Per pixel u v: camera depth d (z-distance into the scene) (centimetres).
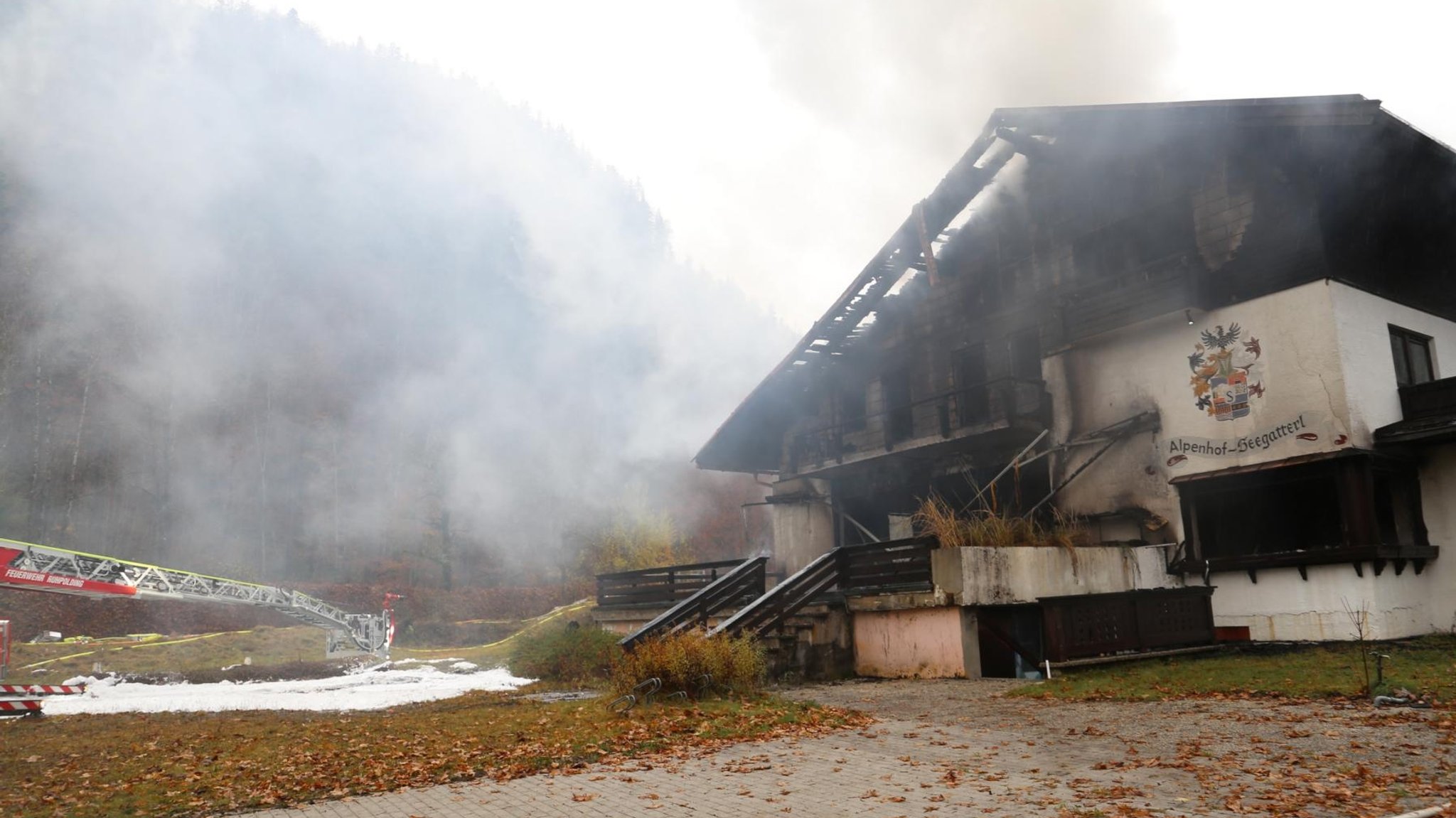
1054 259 1988
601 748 823
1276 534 1570
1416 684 951
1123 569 1578
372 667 2581
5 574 2017
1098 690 1090
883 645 1466
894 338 2392
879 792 634
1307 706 901
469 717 1105
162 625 4300
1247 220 1623
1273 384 1554
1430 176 1653
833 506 2503
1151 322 1736
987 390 2123
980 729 875
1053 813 556
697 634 1217
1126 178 1845
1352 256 1559
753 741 849
